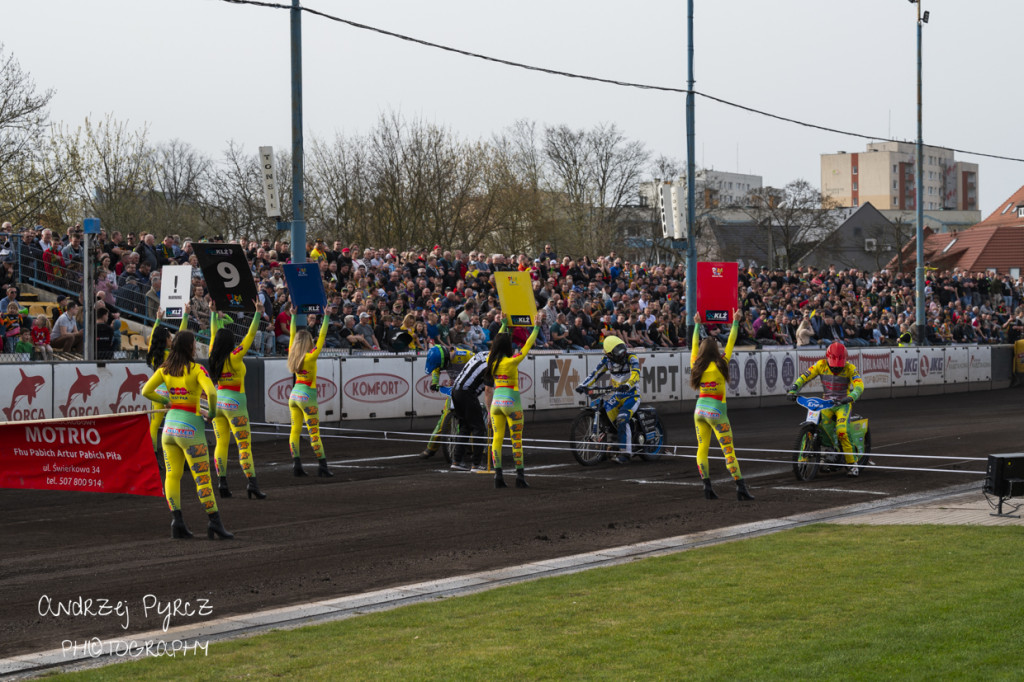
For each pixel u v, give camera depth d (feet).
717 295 48.52
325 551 28.53
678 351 79.36
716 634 19.12
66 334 61.57
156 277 71.00
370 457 51.19
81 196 152.97
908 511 34.32
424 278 80.89
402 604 22.39
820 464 43.78
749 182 509.35
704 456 38.34
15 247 74.33
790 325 104.78
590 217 205.57
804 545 28.04
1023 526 30.73
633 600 21.94
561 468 47.37
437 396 66.80
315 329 68.13
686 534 30.94
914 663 17.10
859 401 91.15
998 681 16.16
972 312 131.75
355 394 62.03
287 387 59.41
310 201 154.40
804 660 17.38
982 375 109.40
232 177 171.12
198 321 68.39
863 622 19.70
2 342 57.11
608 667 17.21
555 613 20.92
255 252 77.05
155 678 17.04
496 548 28.94
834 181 522.88
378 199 149.38
